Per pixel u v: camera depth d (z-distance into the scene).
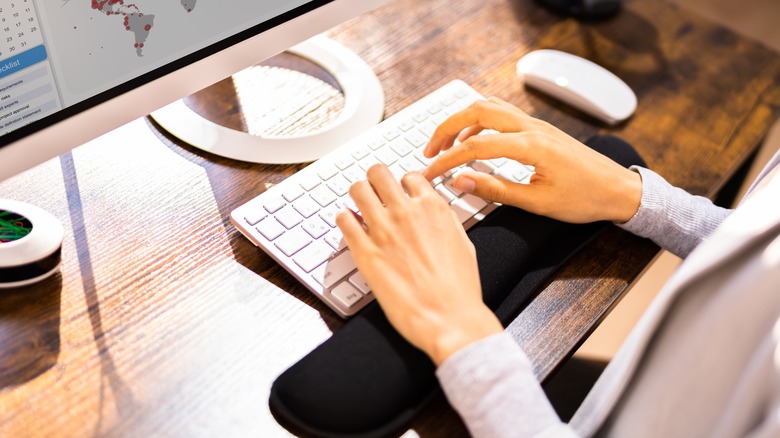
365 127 0.79
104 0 0.54
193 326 0.59
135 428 0.53
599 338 1.37
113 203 0.68
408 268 0.56
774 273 0.43
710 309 0.46
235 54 0.66
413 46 0.92
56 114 0.56
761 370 0.41
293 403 0.53
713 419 0.47
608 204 0.68
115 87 0.59
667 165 0.81
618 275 0.68
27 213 0.60
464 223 0.68
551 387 1.01
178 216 0.68
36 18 0.51
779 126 1.81
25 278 0.59
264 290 0.63
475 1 1.01
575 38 0.97
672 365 0.49
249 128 0.77
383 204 0.62
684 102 0.90
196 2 0.60
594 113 0.86
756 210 0.47
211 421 0.54
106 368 0.56
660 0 1.06
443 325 0.53
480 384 0.51
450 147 0.74
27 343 0.57
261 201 0.66
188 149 0.74
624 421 0.52
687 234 0.70
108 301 0.60
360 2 0.75
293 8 0.69
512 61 0.92
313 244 0.64
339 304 0.60
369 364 0.55
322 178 0.69
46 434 0.52
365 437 0.52
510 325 0.63
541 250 0.67
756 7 2.25
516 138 0.67
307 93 0.83
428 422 0.56
